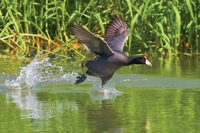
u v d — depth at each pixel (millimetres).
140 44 19547
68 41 19797
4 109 13133
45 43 20141
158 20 19234
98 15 18828
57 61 18203
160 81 15734
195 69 16969
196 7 19391
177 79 15820
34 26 20141
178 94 14383
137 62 13758
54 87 15281
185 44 19750
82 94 14547
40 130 11570
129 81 15781
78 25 12664
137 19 19359
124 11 19688
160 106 13312
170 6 19062
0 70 16844
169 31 19406
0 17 19781
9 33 20094
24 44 19516
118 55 13648
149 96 14234
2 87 15266
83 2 20156
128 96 14305
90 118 12422
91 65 13758
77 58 18656
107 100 13922
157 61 18266
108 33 14109
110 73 13859
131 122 12125
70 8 20219
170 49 18578
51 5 20297
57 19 19750
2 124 11984
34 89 15109
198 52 19516
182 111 12883
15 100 13953
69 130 11570
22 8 20188
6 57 18812
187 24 19625
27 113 12789
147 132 11445
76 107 13289
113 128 11711
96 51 13391
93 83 15641
